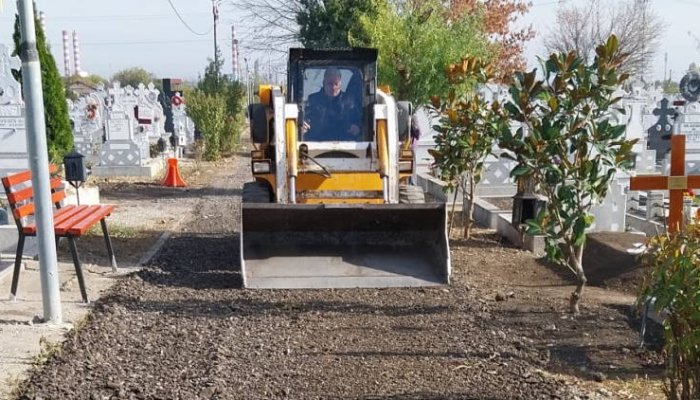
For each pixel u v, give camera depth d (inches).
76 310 288.0
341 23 991.0
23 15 256.5
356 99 390.3
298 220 335.9
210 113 1133.1
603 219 426.9
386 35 587.5
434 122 700.7
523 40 1025.5
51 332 259.4
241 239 327.6
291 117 365.1
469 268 375.9
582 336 262.5
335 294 318.0
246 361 237.8
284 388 214.1
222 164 1086.4
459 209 569.6
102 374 223.6
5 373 219.8
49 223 267.4
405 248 341.4
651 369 230.5
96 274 354.0
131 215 562.9
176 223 528.4
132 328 270.8
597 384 217.5
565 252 358.3
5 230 381.1
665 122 915.4
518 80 294.0
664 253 175.8
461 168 437.1
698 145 720.3
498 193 635.5
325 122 386.9
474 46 616.4
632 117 625.6
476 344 254.1
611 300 310.3
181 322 279.6
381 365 233.6
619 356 242.2
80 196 532.1
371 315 289.1
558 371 229.3
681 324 167.6
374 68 390.6
